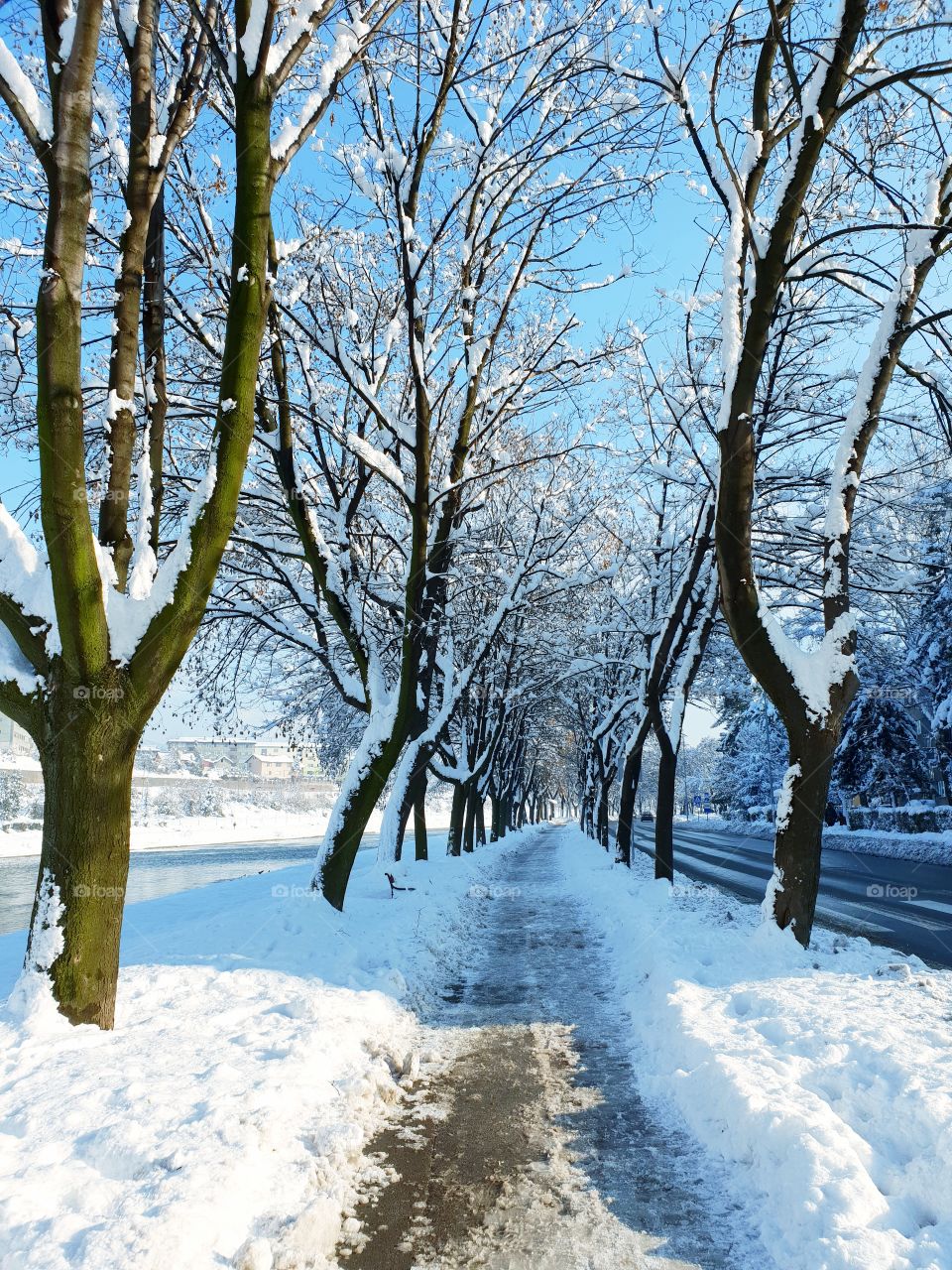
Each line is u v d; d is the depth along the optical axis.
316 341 9.45
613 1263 3.02
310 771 81.19
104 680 5.15
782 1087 4.03
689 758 99.19
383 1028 5.75
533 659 22.38
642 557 18.02
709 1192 3.58
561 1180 3.70
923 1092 3.76
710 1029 5.17
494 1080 5.07
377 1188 3.62
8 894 19.64
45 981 5.04
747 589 7.58
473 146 10.61
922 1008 5.30
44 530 4.99
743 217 8.21
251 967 6.71
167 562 5.47
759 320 7.56
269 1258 2.85
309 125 6.28
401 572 15.38
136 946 7.72
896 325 7.72
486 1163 3.88
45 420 4.94
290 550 10.71
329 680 18.25
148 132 6.41
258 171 5.75
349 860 9.57
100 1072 4.29
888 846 25.61
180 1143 3.45
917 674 24.33
